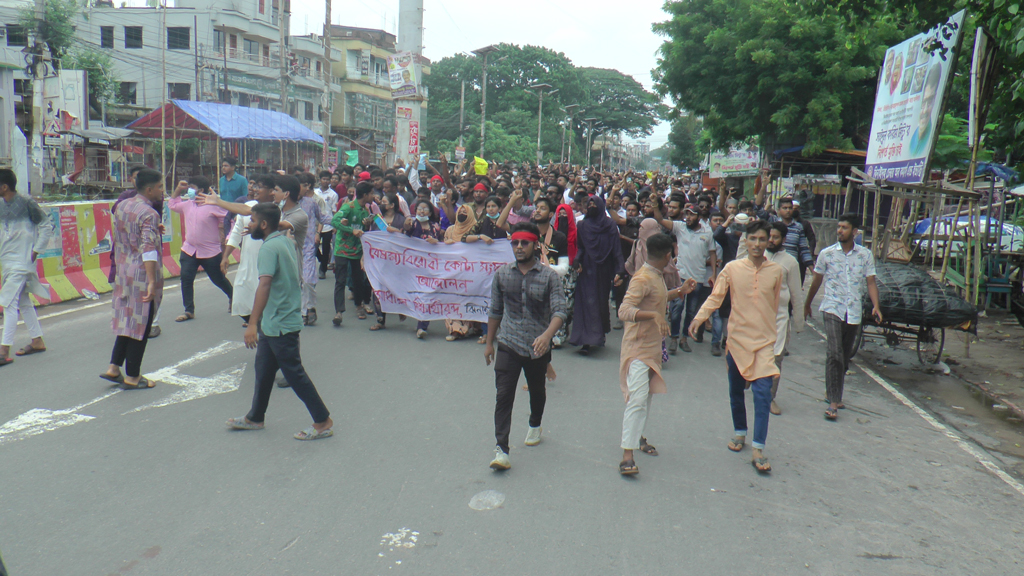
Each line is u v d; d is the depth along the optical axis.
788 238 8.82
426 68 82.62
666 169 129.25
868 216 24.84
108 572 3.56
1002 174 15.21
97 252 11.23
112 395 6.32
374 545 3.91
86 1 46.69
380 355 8.12
